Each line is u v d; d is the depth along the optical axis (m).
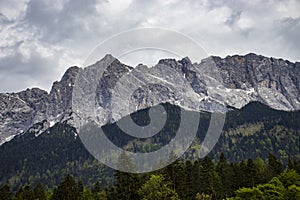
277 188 76.38
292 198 75.06
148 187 74.62
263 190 77.00
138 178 85.75
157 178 75.25
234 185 97.38
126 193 85.12
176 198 74.19
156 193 73.75
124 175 86.00
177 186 85.69
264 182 97.44
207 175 94.75
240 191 76.44
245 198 75.94
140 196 82.38
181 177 86.56
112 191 96.12
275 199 74.25
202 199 82.62
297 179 86.94
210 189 92.88
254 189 75.44
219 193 93.62
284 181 87.12
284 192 76.00
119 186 86.75
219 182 94.75
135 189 84.75
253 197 74.69
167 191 74.62
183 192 85.94
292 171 90.50
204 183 93.81
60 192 97.75
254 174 97.19
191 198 90.19
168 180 82.62
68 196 96.81
